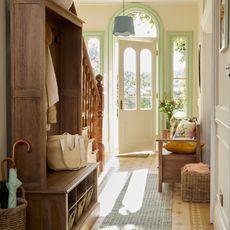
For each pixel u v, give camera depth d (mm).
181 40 8453
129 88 8227
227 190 3107
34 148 3088
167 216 4133
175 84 8516
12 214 2656
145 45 8367
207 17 5266
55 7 3367
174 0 8102
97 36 8516
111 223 3908
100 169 6043
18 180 2867
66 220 3020
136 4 8398
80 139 3820
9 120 3369
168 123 8094
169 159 5129
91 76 5223
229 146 2857
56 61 4176
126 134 8180
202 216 4133
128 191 5176
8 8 3340
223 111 3240
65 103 4262
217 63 3805
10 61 3322
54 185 3141
